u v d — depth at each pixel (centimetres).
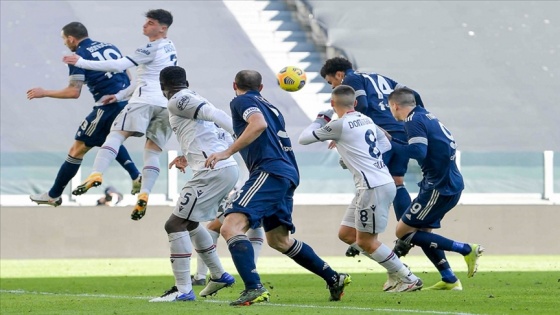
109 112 2484
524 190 3822
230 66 4253
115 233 3606
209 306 1673
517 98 3975
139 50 2414
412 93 2041
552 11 4088
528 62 4031
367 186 1894
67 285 2497
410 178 3759
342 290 1802
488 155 3838
